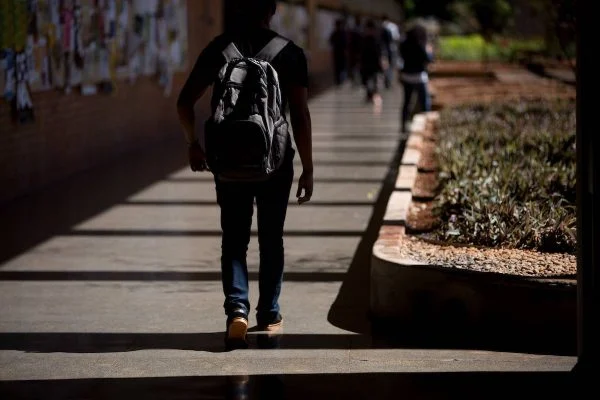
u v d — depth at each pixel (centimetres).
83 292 958
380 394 641
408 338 792
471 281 785
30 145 1550
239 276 763
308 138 752
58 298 935
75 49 1717
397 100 3650
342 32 4366
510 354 736
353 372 688
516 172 1223
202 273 1038
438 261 855
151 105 2273
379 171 1809
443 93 3075
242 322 748
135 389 657
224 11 3222
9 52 1428
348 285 984
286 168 749
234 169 721
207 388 657
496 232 933
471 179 1228
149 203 1484
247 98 717
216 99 723
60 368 709
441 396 636
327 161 1955
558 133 1595
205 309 893
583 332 643
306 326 829
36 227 1290
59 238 1223
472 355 734
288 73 740
